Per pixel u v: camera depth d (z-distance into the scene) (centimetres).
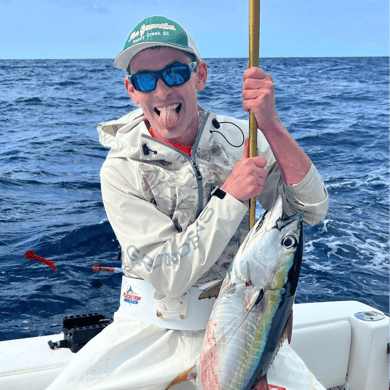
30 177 1081
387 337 235
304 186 169
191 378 161
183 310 169
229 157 182
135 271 164
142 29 166
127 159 175
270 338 153
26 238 682
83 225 734
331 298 521
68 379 163
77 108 2433
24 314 474
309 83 3366
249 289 152
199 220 159
